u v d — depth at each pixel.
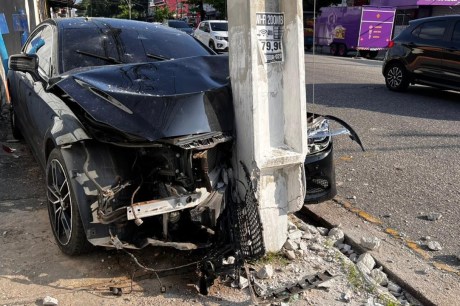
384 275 3.63
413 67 11.24
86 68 4.23
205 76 3.70
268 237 3.70
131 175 3.47
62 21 5.09
